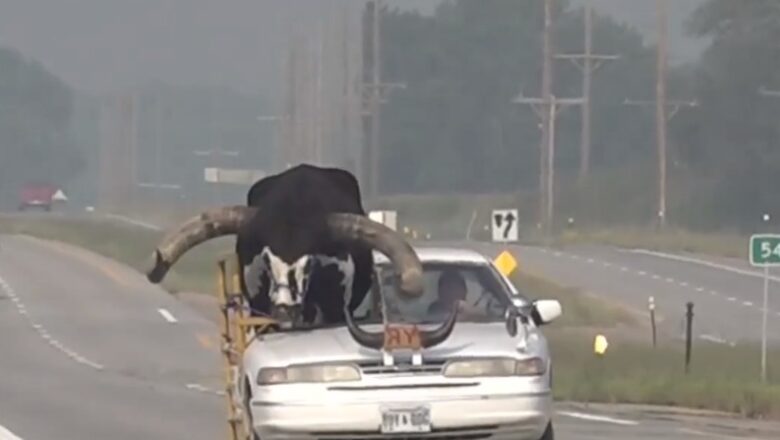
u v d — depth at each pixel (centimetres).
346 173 3425
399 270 3234
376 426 3167
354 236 3262
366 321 3416
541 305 3469
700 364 8438
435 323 3412
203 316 13000
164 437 5134
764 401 6234
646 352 9175
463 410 3180
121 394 7238
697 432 5325
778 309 13388
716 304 13675
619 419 5975
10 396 7131
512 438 3231
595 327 11994
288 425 3180
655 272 16250
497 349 3231
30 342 11075
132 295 14762
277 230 3272
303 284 3266
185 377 8562
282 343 3291
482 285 3512
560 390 7175
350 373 3188
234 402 3569
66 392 7388
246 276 3384
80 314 13100
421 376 3188
